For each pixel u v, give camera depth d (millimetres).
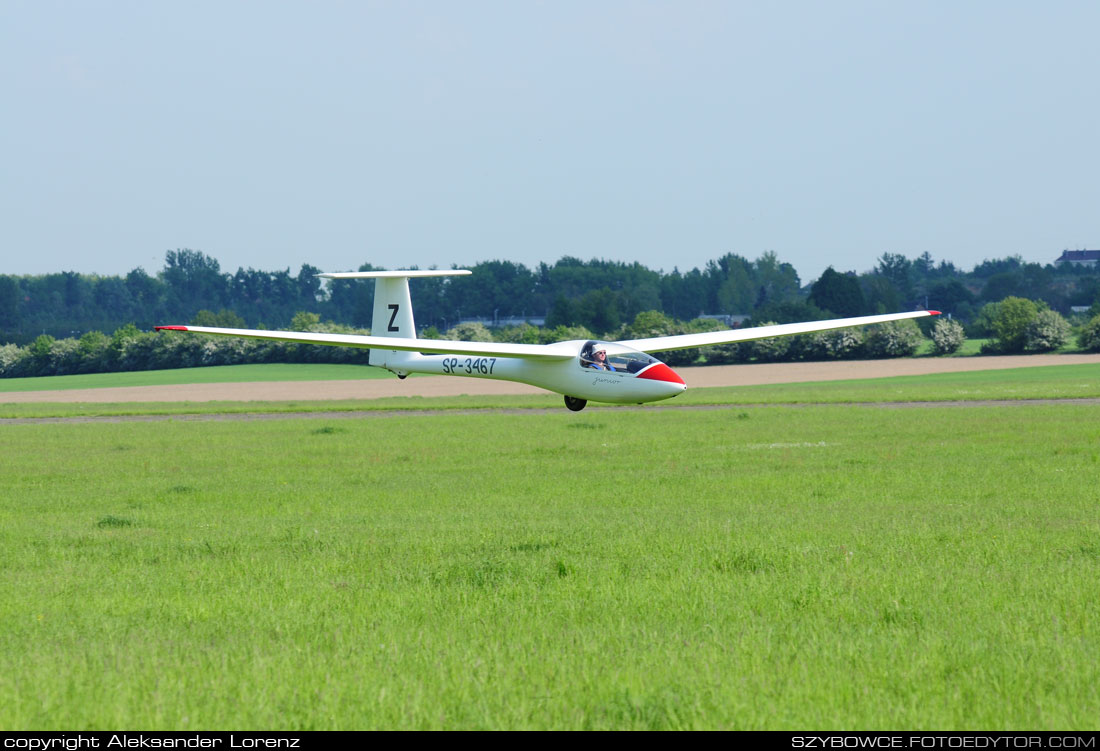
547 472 83438
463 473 84750
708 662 27516
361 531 54344
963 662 27625
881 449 94812
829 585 37688
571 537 50188
